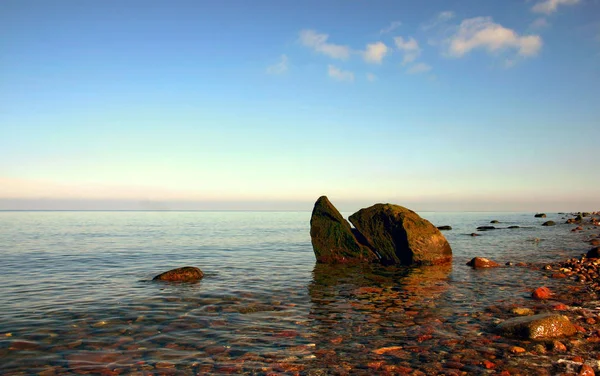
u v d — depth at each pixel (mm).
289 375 8297
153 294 16312
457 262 25297
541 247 33719
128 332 11250
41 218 126562
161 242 41219
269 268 23656
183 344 10227
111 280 19625
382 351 9664
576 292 16047
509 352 9453
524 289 16891
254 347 10000
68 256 29297
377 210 26312
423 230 24609
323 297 15836
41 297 15766
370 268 23469
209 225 82375
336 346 10039
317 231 26750
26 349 9836
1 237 46781
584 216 109500
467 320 12266
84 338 10711
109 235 51156
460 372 8391
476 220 105125
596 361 8891
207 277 20422
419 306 14227
